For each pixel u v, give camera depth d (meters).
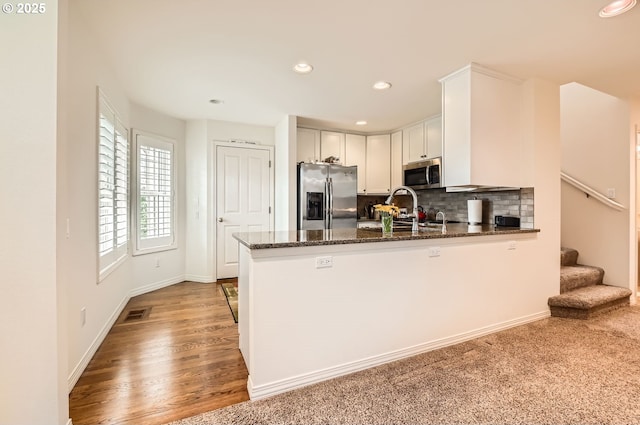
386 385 1.87
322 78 2.86
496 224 3.26
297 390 1.83
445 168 2.83
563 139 3.87
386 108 3.77
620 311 3.14
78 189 1.98
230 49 2.33
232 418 1.59
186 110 3.90
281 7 1.82
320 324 1.92
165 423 1.56
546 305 2.99
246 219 4.59
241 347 2.26
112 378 1.96
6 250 1.29
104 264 2.57
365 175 4.97
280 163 4.45
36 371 1.32
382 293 2.13
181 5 1.80
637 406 1.65
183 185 4.40
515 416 1.58
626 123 3.34
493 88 2.71
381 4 1.78
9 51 1.29
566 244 3.86
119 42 2.23
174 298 3.62
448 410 1.63
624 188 3.36
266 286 1.77
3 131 1.28
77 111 1.96
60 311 1.37
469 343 2.44
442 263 2.37
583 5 1.78
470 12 1.86
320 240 1.91
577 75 2.78
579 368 2.04
